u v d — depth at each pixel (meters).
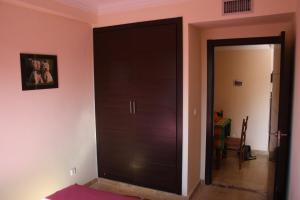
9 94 2.41
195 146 3.29
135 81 3.21
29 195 2.65
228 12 2.66
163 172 3.16
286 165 2.71
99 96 3.50
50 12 2.76
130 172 3.40
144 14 3.07
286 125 2.56
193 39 3.04
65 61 3.03
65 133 3.08
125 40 3.21
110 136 3.49
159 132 3.13
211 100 3.37
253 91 5.08
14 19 2.43
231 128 5.30
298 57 2.24
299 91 2.13
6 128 2.39
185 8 2.85
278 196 2.70
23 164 2.57
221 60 5.25
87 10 3.18
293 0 2.40
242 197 3.18
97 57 3.44
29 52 2.59
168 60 2.98
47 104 2.81
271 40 2.95
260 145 5.08
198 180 3.50
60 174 3.03
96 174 3.65
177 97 2.98
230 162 4.52
